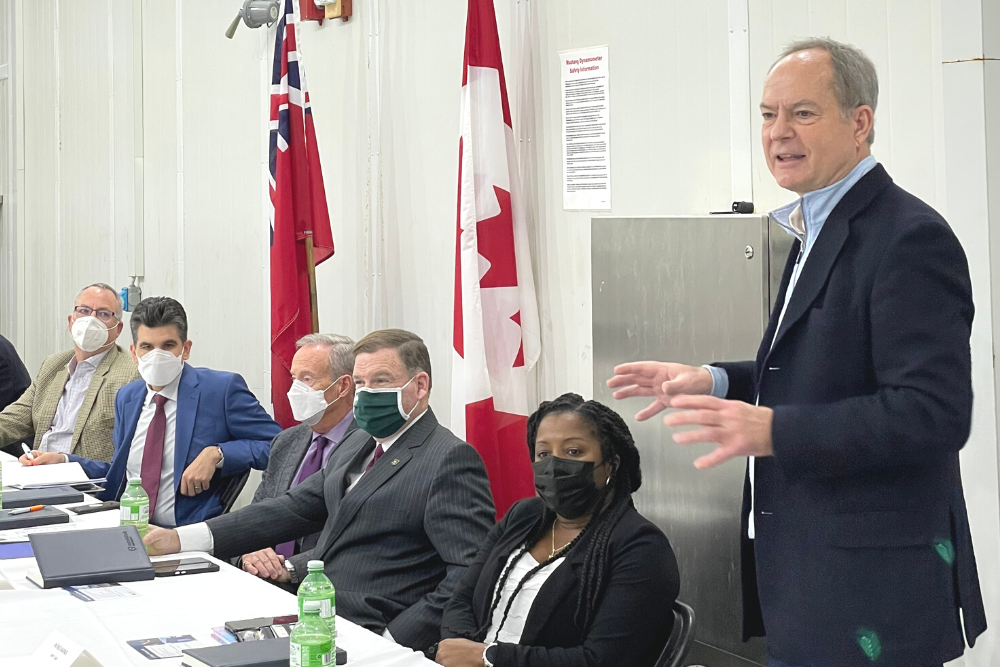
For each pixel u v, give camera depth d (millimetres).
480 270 3582
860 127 1878
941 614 1806
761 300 2611
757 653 2639
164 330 3807
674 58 3254
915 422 1654
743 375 2094
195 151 5898
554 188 3660
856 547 1798
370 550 2879
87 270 7160
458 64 4117
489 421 3543
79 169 7219
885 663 1780
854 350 1805
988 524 2461
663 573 2312
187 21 5918
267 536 3078
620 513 2408
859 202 1843
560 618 2375
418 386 2984
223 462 3760
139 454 3863
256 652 1916
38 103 7805
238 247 5559
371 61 4566
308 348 3463
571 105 3594
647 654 2311
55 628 2158
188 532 2945
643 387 2020
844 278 1819
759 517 1946
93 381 4434
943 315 1708
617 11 3436
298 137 4441
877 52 2713
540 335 3703
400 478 2889
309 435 3547
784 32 2939
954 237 1759
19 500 3305
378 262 4566
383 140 4516
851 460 1678
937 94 2592
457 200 3850
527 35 3734
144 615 2262
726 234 2691
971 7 2488
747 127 3047
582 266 3566
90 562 2572
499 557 2553
